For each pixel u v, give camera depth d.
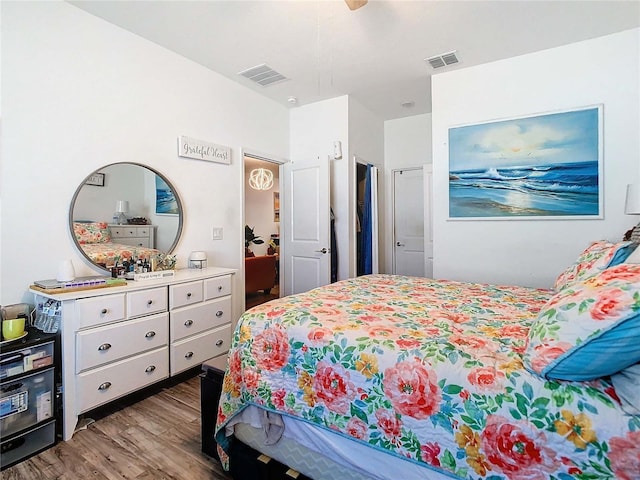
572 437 0.86
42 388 1.76
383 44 2.77
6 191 1.97
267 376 1.40
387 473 1.13
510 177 3.04
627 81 2.62
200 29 2.54
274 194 7.89
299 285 4.09
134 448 1.75
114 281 2.12
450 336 1.25
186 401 2.25
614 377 0.91
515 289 2.16
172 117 2.88
